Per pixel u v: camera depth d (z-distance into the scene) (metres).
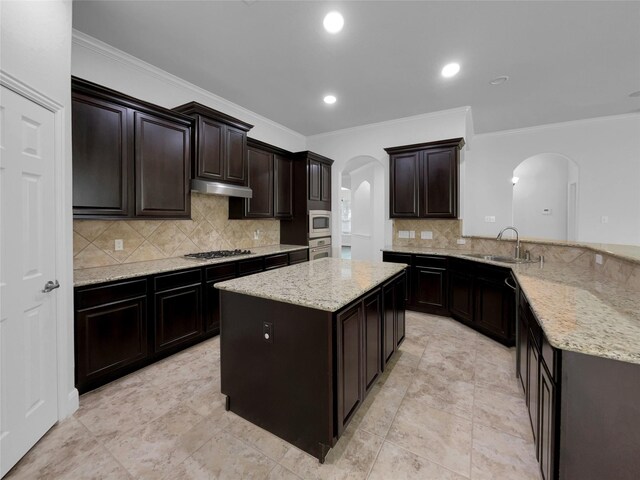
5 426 1.38
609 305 1.43
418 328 3.27
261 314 1.68
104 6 2.07
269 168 4.13
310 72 3.02
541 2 2.06
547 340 1.17
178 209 2.84
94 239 2.52
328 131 5.04
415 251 3.85
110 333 2.13
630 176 4.27
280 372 1.62
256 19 2.23
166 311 2.51
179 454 1.52
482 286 3.04
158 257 3.01
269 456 1.51
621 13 2.15
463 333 3.13
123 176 2.40
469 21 2.26
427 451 1.53
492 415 1.81
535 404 1.44
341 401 1.50
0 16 1.33
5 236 1.38
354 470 1.42
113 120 2.33
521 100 3.74
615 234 4.37
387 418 1.79
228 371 1.86
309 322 1.50
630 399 0.96
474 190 5.28
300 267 2.52
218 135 3.21
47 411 1.64
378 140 4.66
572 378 1.02
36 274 1.56
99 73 2.58
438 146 3.87
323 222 4.85
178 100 3.22
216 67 2.93
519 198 7.29
